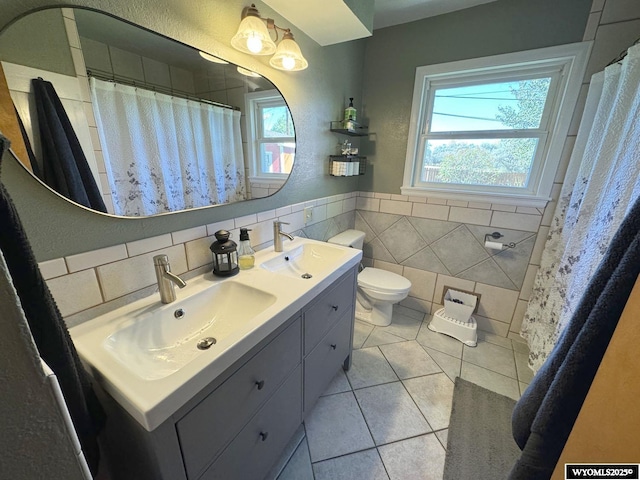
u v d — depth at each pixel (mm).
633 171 998
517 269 1975
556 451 552
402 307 2537
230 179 1267
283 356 1004
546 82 1683
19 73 650
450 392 1599
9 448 284
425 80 1967
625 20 1375
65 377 554
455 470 1193
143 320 868
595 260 1148
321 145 1857
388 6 1714
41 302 489
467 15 1736
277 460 1158
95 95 789
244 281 1112
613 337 426
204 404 699
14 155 652
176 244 1075
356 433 1349
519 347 1999
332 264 1309
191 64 1016
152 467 652
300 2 1183
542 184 1754
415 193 2217
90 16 747
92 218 818
